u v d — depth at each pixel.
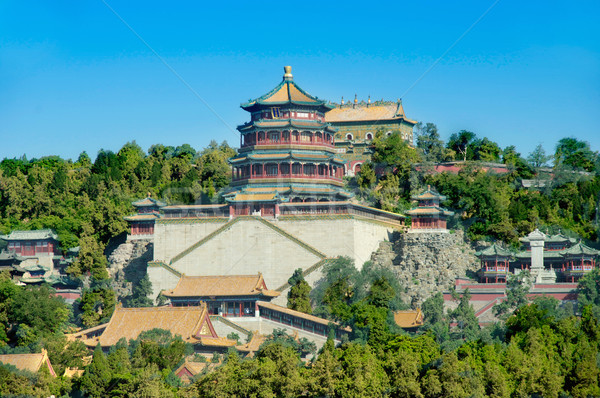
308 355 183.00
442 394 144.38
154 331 180.12
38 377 157.50
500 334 176.62
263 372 147.62
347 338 180.12
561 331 166.25
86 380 157.62
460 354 158.88
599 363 158.75
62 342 177.00
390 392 146.38
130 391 153.88
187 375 165.62
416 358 154.38
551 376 151.38
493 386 148.38
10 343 185.25
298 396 147.38
